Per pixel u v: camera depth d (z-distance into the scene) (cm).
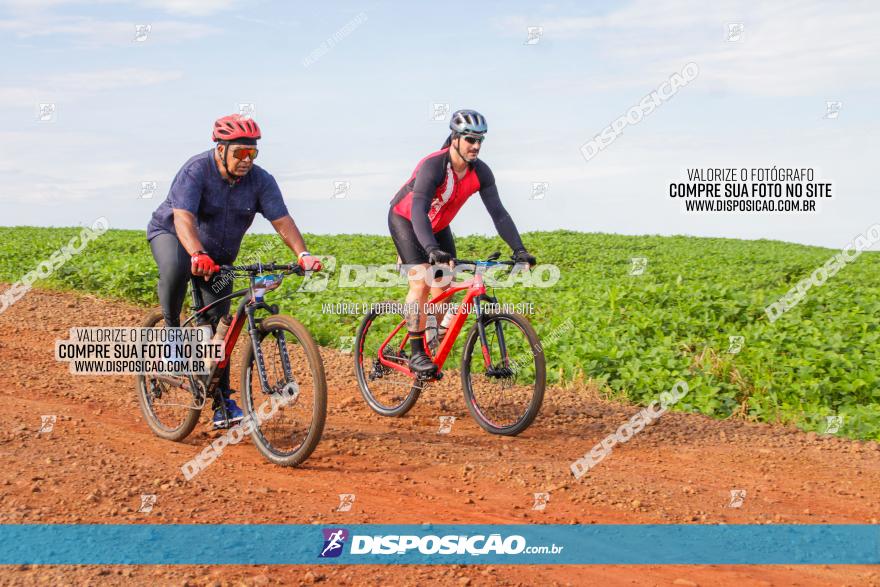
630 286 1231
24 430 487
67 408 576
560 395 697
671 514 406
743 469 502
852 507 429
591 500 423
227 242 506
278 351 470
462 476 457
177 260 488
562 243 2667
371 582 302
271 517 369
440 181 568
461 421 617
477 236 2717
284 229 506
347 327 975
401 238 601
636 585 316
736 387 726
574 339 862
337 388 723
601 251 2412
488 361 566
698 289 1175
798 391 718
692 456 530
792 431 614
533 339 540
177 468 438
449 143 581
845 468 508
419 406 664
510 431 561
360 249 2150
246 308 475
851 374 748
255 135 462
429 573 313
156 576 296
